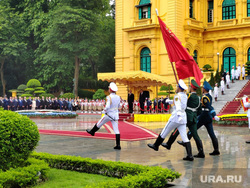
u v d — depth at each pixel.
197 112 10.20
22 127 7.36
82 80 54.84
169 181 7.07
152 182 6.57
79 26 44.91
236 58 39.75
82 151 11.29
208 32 41.53
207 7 41.91
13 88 57.78
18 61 55.12
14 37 51.31
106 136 15.29
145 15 40.47
